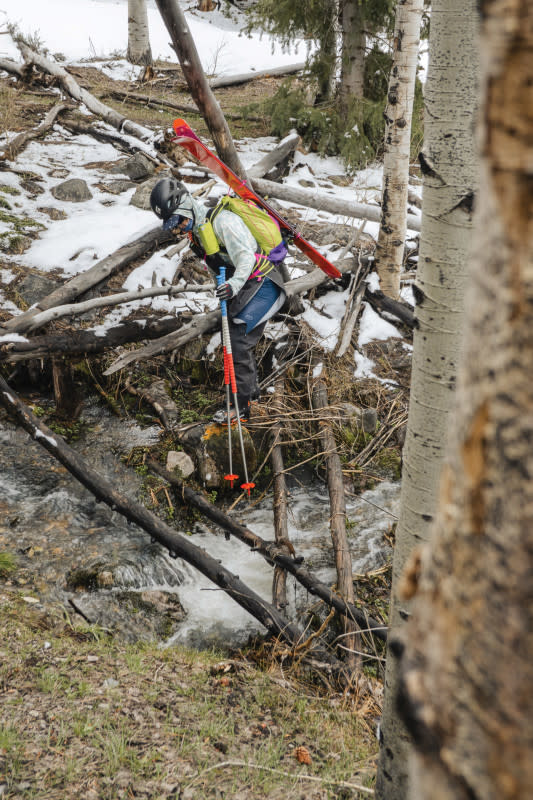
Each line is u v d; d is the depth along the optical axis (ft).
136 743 9.70
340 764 10.05
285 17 30.27
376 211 26.14
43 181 27.63
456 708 1.62
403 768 8.08
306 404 19.65
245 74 42.80
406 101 20.52
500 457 1.46
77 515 16.20
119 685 10.95
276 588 14.37
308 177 30.45
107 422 19.22
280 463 17.43
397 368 21.15
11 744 9.29
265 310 15.87
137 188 26.76
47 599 13.60
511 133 1.38
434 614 1.74
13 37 43.09
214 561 14.35
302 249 16.31
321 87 32.83
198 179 28.35
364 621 13.57
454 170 6.57
